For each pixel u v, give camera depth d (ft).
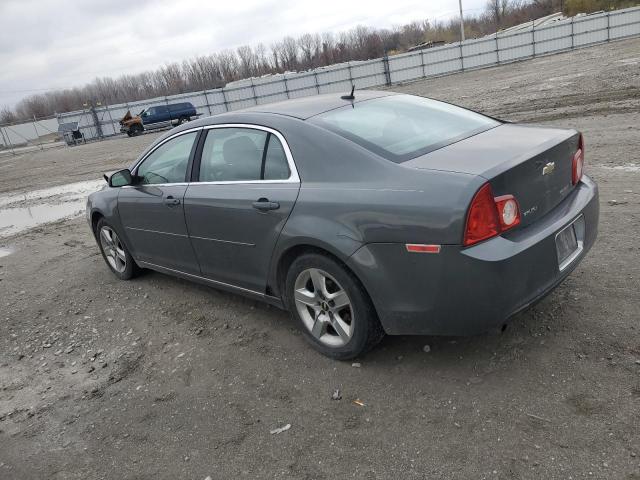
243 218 11.96
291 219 10.86
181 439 9.84
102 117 160.15
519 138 10.70
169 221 14.40
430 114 12.59
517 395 9.34
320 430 9.42
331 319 11.14
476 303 8.86
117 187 16.66
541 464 7.83
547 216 9.95
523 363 10.15
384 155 10.20
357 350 10.76
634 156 24.16
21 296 18.92
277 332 13.12
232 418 10.18
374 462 8.47
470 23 373.20
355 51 359.25
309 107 12.28
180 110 143.23
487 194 8.71
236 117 12.90
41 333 15.57
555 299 12.16
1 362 14.20
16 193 51.01
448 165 9.46
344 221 9.96
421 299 9.33
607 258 13.84
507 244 8.82
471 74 127.95
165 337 13.93
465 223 8.61
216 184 12.90
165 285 17.48
